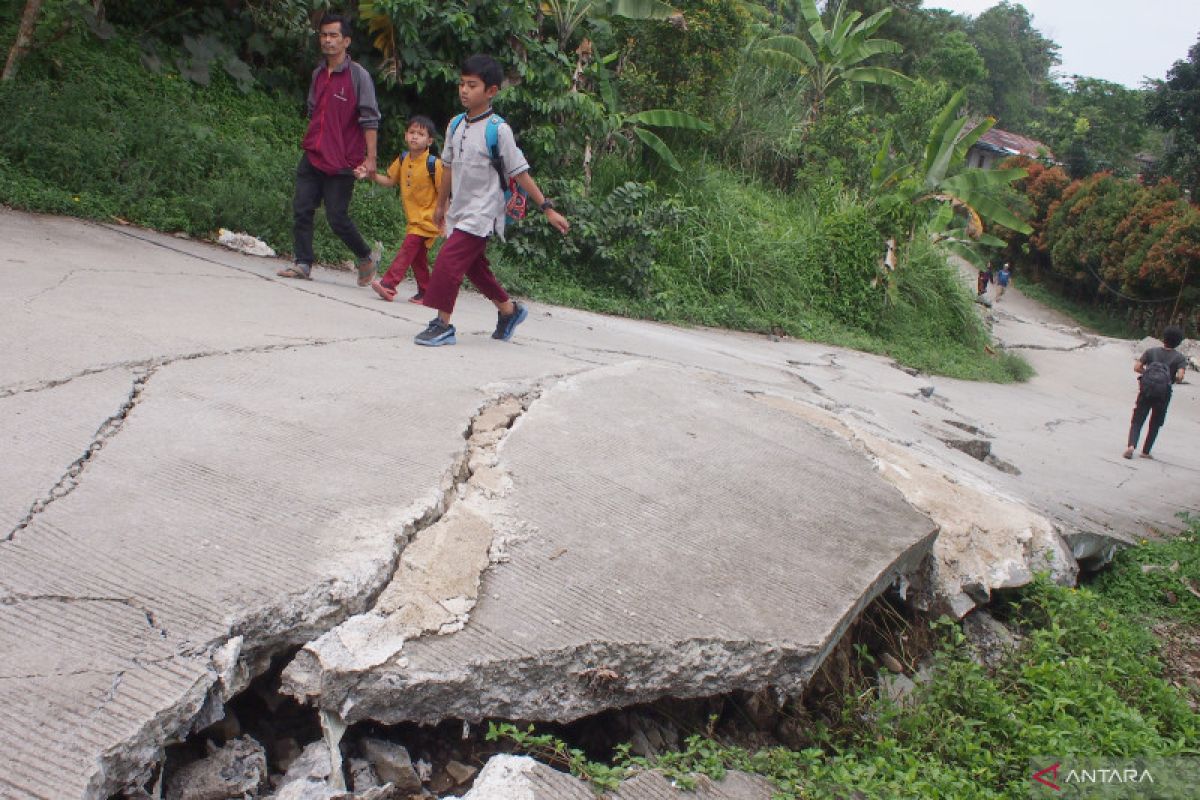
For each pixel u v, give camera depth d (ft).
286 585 9.18
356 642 8.81
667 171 52.80
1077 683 13.07
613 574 10.93
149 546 9.50
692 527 12.41
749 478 14.34
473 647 9.18
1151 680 14.56
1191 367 77.30
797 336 48.60
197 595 8.87
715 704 11.24
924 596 14.73
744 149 63.93
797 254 54.39
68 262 21.09
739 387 20.27
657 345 29.96
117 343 15.34
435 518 11.16
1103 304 117.08
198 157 30.76
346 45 23.94
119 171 28.63
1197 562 22.85
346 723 8.61
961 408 42.37
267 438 12.35
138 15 35.14
